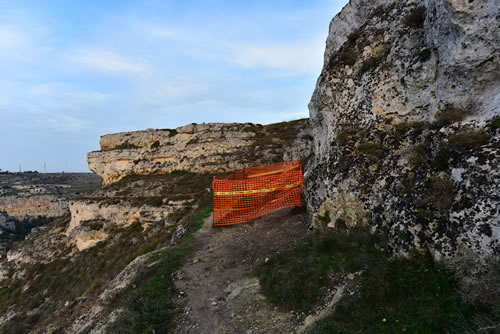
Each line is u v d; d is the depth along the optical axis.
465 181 3.86
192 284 7.24
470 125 4.17
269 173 13.62
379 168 6.04
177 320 5.90
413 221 4.55
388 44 6.54
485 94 4.18
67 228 31.94
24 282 24.97
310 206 8.34
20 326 13.84
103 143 42.31
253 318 5.32
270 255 7.72
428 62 5.17
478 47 4.05
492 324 2.99
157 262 8.79
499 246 3.31
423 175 4.73
